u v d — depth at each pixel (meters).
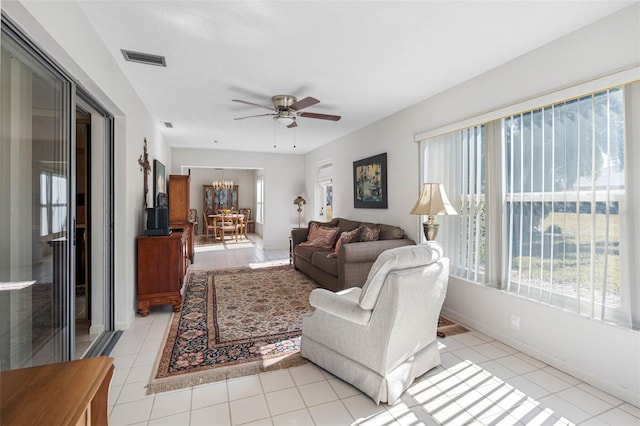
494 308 2.70
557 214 2.25
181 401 1.82
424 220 3.62
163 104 3.74
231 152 7.16
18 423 0.69
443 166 3.32
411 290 1.80
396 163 4.08
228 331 2.80
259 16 1.97
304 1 1.82
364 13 1.94
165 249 3.20
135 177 3.22
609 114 1.96
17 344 1.43
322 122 4.62
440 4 1.85
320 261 4.15
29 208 1.51
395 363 1.87
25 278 1.49
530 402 1.83
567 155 2.18
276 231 7.58
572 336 2.12
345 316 1.94
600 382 1.96
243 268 5.44
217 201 11.08
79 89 2.20
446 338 2.70
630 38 1.84
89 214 2.77
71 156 1.93
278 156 7.55
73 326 1.95
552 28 2.11
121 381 2.01
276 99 3.40
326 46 2.36
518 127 2.54
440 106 3.34
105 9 1.87
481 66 2.70
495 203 2.72
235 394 1.89
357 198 5.03
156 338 2.65
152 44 2.31
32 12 1.28
